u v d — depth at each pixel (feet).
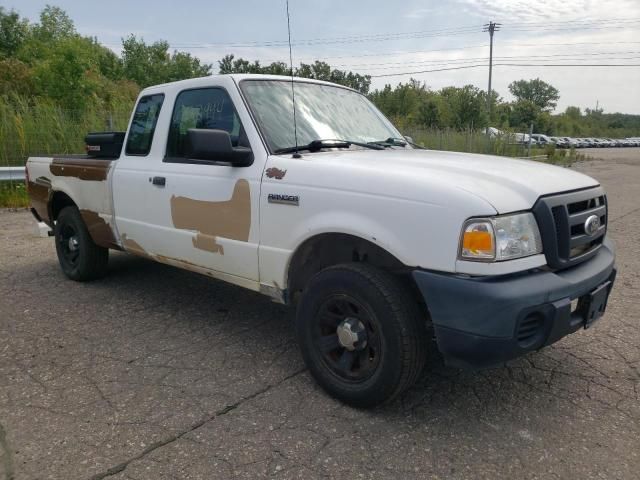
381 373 9.63
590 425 9.86
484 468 8.64
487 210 8.59
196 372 11.81
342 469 8.57
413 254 9.15
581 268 9.96
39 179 19.19
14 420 9.86
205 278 18.81
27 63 109.09
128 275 19.04
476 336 8.61
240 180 11.78
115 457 8.82
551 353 12.82
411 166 10.22
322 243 11.27
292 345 13.29
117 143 16.65
